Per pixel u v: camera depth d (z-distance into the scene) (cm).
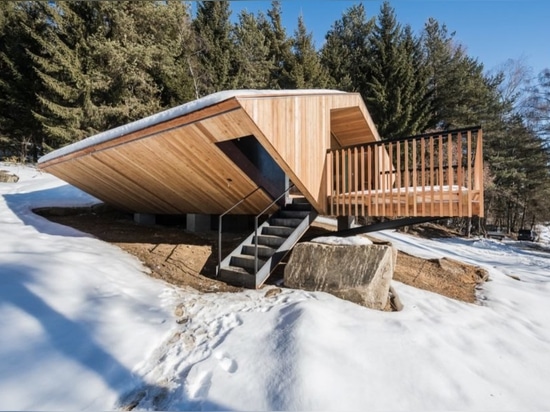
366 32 2242
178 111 421
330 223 945
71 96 1286
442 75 1898
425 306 455
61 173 699
